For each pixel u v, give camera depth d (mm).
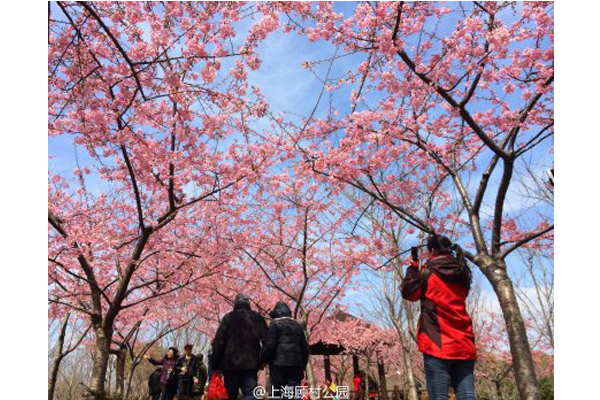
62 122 6062
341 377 23719
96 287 7430
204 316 14367
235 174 7598
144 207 9594
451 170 6617
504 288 5266
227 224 10031
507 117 5699
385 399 17625
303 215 11117
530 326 13758
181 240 10062
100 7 5227
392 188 8891
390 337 18797
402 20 5391
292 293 13414
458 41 5453
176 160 6707
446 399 2961
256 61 5535
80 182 9180
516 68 5477
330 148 7355
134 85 5625
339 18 5543
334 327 18312
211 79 5414
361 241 10820
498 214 5621
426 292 3154
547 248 8320
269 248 12586
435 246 3381
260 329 5363
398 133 6352
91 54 5109
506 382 17312
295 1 5398
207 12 5359
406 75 6258
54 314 9531
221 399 5281
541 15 5195
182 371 10000
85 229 8023
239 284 12555
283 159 7840
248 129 7387
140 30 5477
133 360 13945
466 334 3041
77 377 19156
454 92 6242
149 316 12062
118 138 5797
